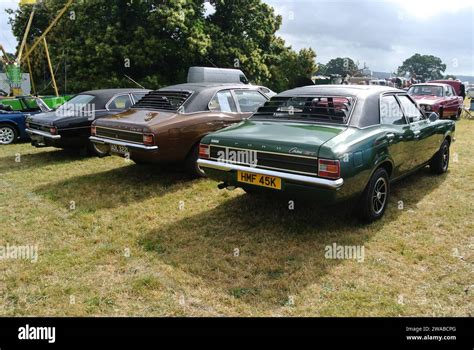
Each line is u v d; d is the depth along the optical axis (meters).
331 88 4.87
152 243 4.05
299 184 3.75
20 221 4.66
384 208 4.63
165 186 5.91
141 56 18.77
